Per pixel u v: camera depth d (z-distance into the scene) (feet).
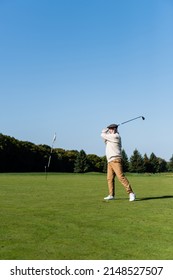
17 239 29.07
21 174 143.74
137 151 446.60
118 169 50.08
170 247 27.50
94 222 35.01
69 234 30.66
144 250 26.86
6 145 309.01
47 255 25.68
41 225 33.55
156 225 33.96
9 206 43.88
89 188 67.97
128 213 39.65
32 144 344.08
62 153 379.14
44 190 63.41
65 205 44.98
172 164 491.31
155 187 73.77
